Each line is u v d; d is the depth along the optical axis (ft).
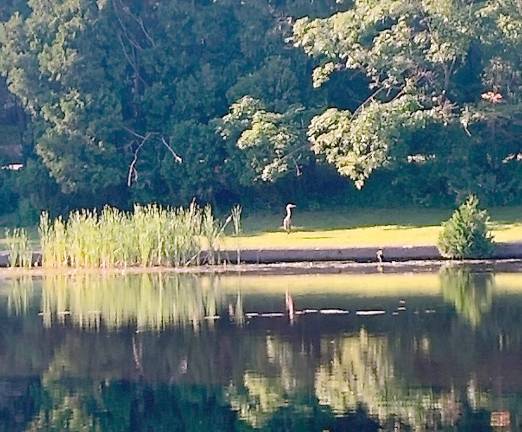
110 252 89.97
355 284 75.82
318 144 116.78
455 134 120.47
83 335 58.59
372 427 39.22
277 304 66.80
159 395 44.91
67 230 93.20
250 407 42.45
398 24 116.78
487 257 90.12
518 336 53.78
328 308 64.28
